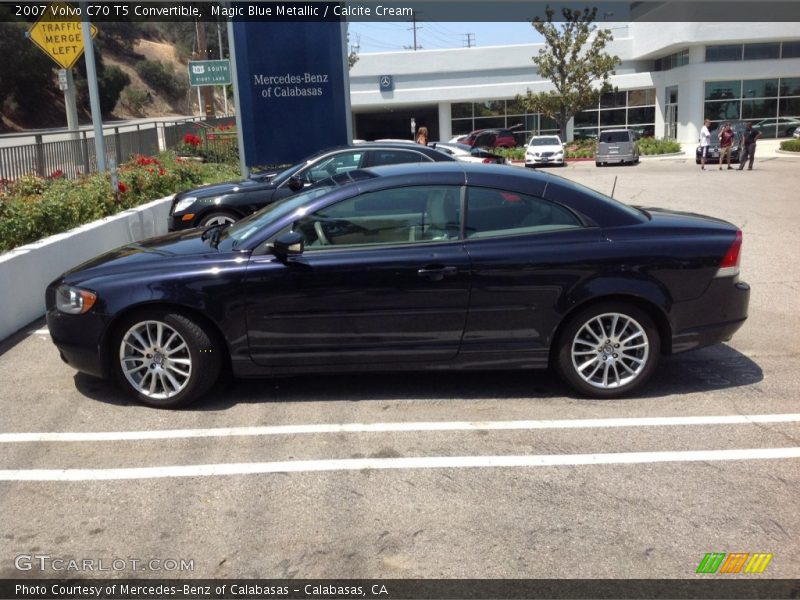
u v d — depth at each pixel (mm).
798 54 37906
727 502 3926
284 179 10141
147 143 19484
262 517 3834
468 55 44156
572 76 39375
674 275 5156
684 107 40000
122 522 3812
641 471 4270
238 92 14000
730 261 5246
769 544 3561
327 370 5207
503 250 5098
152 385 5223
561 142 37062
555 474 4246
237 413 5164
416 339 5145
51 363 6281
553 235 5180
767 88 38531
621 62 44031
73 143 14430
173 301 5000
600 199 5359
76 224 9469
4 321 6973
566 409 5168
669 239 5203
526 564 3426
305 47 13992
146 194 12641
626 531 3676
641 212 5652
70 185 10898
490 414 5098
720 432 4773
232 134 22969
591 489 4078
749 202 16062
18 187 10250
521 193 5246
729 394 5422
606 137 33500
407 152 10125
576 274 5094
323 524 3766
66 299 5191
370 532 3693
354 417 5074
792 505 3891
